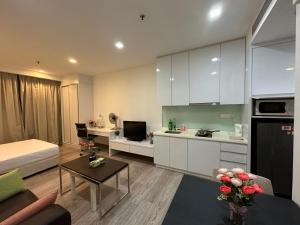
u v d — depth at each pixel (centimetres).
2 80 388
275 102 183
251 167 197
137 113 418
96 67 407
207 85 279
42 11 169
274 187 187
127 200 213
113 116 441
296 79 99
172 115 363
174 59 309
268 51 198
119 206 201
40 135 462
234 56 253
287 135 179
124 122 411
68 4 158
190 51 292
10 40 239
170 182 262
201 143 268
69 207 200
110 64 382
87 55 312
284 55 191
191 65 292
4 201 153
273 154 186
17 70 402
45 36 228
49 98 488
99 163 221
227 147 245
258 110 191
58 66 391
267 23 158
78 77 465
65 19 186
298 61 98
